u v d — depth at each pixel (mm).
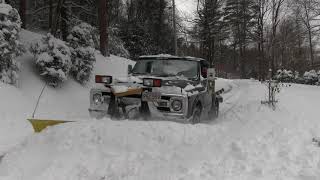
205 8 37906
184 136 6699
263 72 29234
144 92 7727
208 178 4875
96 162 5660
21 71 12398
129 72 9492
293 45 43594
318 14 29047
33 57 13516
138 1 45875
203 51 38781
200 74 9273
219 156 5699
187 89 8008
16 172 5625
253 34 43531
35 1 29844
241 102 13578
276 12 35000
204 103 9234
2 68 10945
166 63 9359
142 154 5891
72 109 11773
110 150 6105
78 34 15227
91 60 15016
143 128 6898
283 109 10625
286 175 4953
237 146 6113
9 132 8117
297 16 35375
